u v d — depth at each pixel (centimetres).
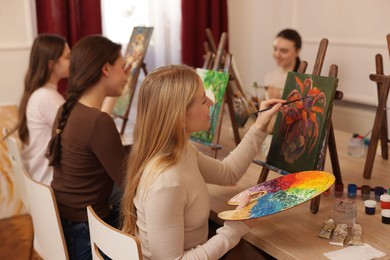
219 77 216
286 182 146
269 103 171
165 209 121
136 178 130
